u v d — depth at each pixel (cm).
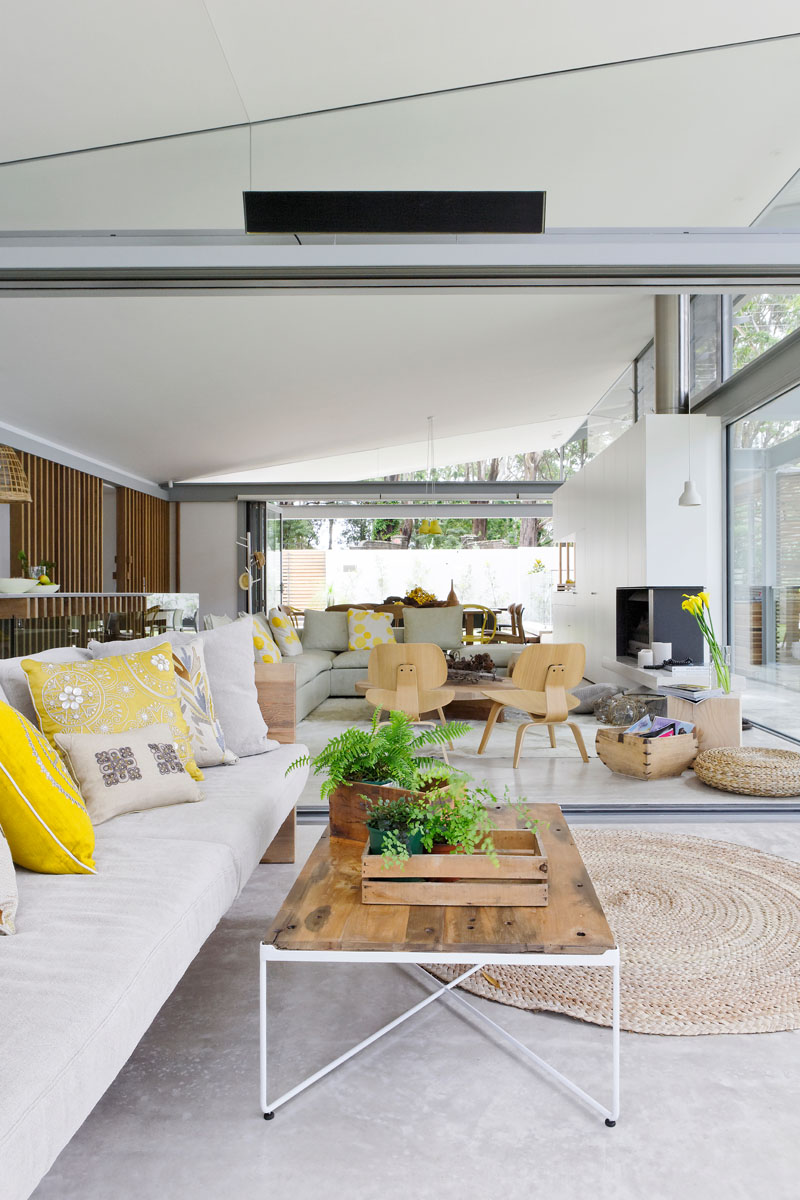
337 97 356
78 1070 116
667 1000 210
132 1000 135
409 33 331
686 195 381
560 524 1015
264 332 548
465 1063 183
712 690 468
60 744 221
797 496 514
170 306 483
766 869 302
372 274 337
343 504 1292
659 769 430
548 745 536
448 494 1200
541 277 340
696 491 591
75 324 495
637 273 339
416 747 213
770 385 542
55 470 821
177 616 633
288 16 310
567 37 344
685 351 646
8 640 348
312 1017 204
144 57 313
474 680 532
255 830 223
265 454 1030
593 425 1045
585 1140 156
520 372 794
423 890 173
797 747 506
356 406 819
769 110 369
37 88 314
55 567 812
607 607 752
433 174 378
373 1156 152
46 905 164
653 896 277
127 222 349
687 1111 165
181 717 259
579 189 384
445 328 600
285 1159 151
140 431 789
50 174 345
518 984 221
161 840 203
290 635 723
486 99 367
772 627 554
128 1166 149
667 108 370
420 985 221
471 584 1552
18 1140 100
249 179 360
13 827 179
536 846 184
